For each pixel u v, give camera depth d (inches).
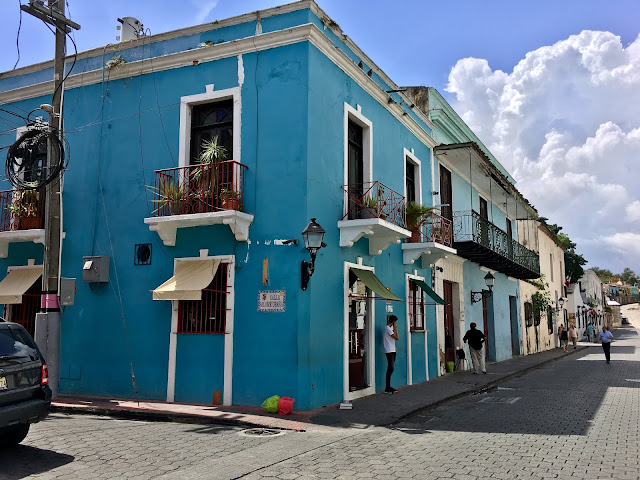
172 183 423.5
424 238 584.4
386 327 480.7
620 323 3661.4
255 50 419.2
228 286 398.9
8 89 526.6
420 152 622.8
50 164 394.3
